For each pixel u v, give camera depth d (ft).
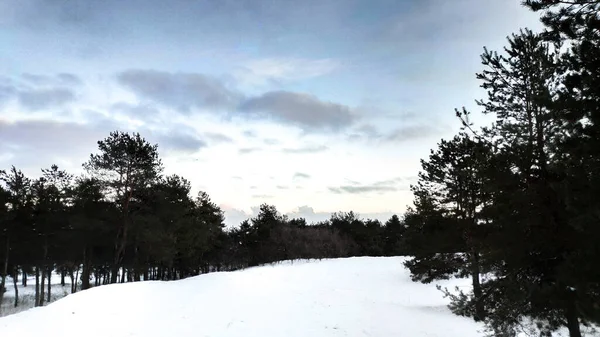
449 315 58.03
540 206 27.25
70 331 38.70
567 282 22.88
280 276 120.88
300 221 327.88
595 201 19.49
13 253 116.47
